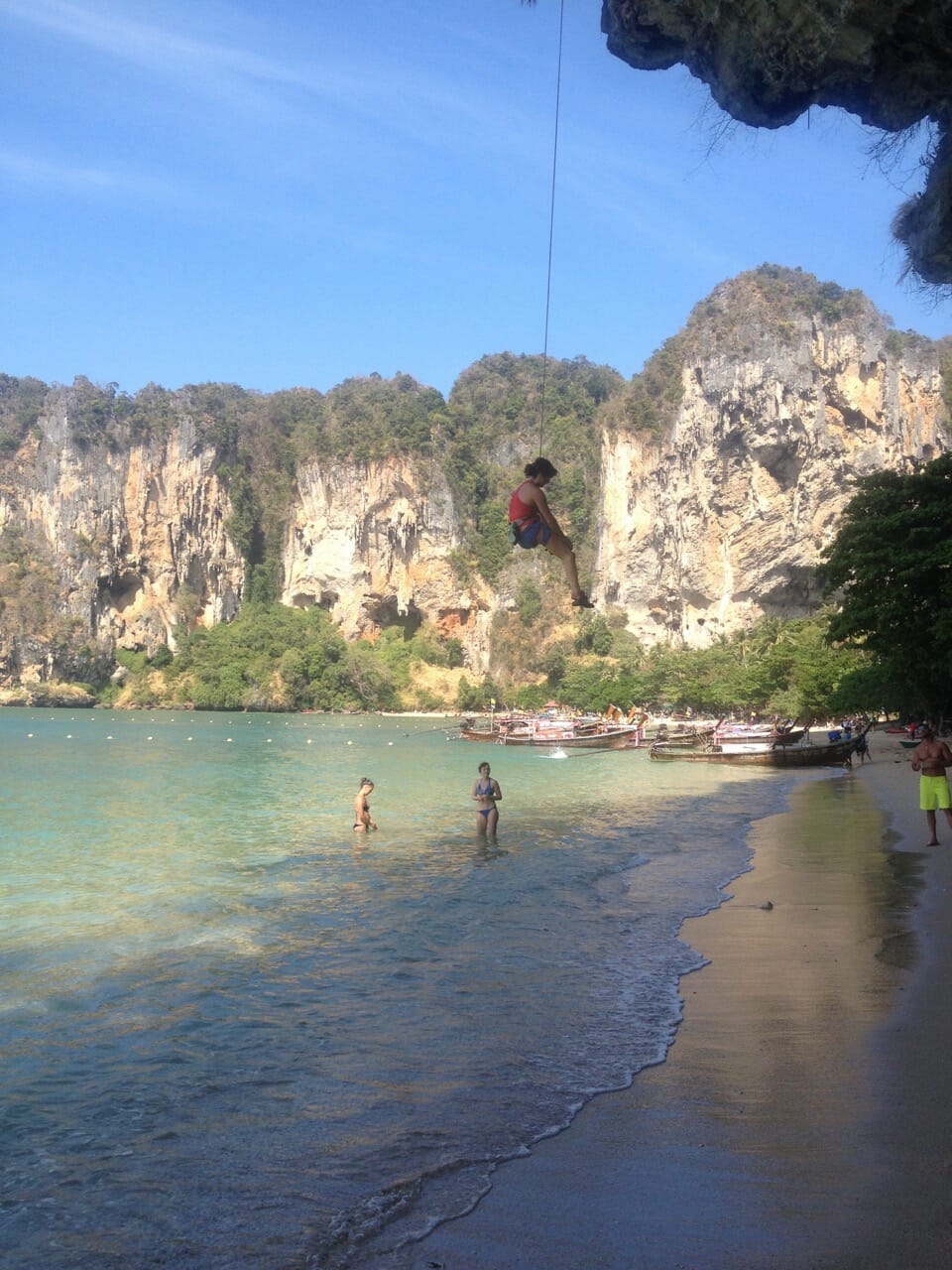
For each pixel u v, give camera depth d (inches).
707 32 400.8
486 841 1021.2
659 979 453.7
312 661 7667.3
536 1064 343.3
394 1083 329.4
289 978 474.3
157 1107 315.0
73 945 554.6
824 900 633.6
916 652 1314.0
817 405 6501.0
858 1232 218.7
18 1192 258.7
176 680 7849.4
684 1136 275.7
